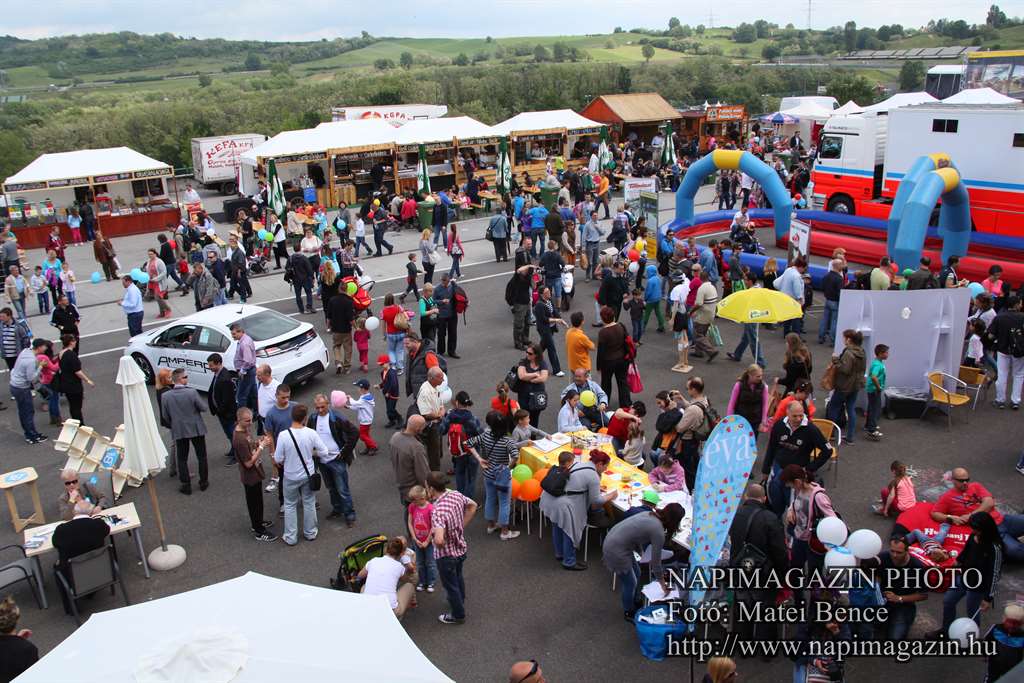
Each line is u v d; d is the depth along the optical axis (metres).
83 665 5.20
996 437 12.33
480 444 9.98
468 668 7.86
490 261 24.97
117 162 30.75
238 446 9.90
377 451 12.63
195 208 29.75
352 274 19.98
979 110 21.14
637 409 10.55
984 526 7.55
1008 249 20.52
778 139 43.66
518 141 38.19
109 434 13.76
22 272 24.19
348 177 34.06
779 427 9.93
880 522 10.02
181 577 9.57
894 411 13.11
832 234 24.56
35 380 13.52
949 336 13.02
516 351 16.89
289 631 5.53
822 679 7.06
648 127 44.59
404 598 8.36
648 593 8.10
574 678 7.67
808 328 17.66
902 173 23.59
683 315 15.20
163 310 20.36
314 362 14.91
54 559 10.14
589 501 9.23
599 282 21.72
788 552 7.82
